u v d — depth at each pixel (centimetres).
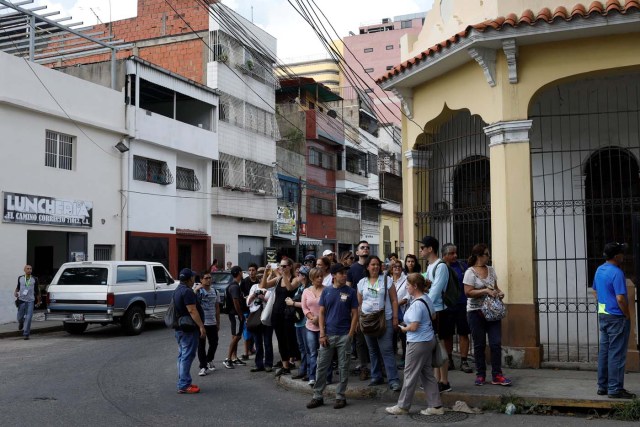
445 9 1170
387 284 870
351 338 841
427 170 1248
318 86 4184
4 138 1909
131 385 981
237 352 1339
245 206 3212
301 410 815
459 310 949
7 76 1916
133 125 2434
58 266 2208
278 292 1023
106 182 2339
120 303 1616
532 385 832
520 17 972
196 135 2836
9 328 1739
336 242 4222
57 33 2461
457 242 1207
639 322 912
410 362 765
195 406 840
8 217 1900
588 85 1154
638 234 923
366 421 751
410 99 1230
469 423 726
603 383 773
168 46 3238
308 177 3922
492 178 1009
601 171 1052
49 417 771
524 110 982
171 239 2686
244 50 3284
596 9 894
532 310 953
